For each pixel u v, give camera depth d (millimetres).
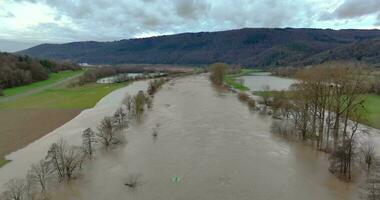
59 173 35906
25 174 37562
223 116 68500
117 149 46562
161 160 42219
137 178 36625
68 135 54688
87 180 36250
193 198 32375
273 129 56094
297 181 36250
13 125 62750
